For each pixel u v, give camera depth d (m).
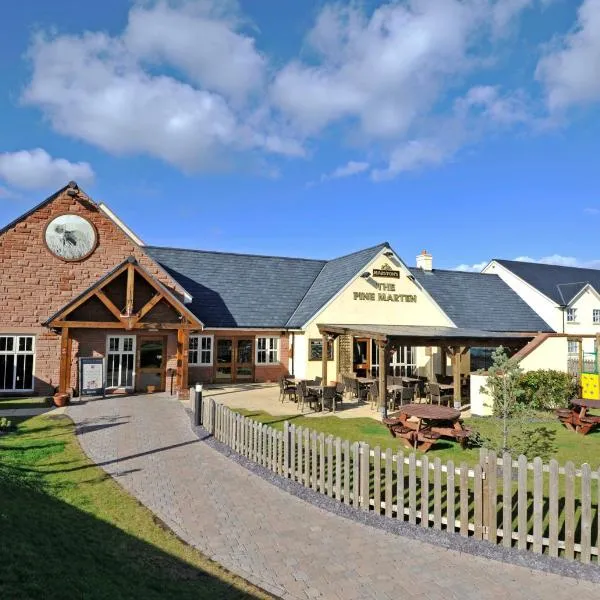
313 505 9.16
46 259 21.31
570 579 6.62
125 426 15.22
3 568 5.22
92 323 20.06
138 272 20.88
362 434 15.01
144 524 8.02
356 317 27.05
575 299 35.19
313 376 25.83
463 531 7.75
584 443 14.02
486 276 37.06
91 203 22.14
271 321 26.98
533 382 18.19
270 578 6.57
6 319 20.58
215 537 7.78
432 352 28.72
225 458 12.05
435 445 13.62
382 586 6.41
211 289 27.34
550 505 7.16
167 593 5.78
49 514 7.62
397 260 28.25
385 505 8.60
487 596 6.19
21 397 20.58
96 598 5.20
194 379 25.33
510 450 10.59
